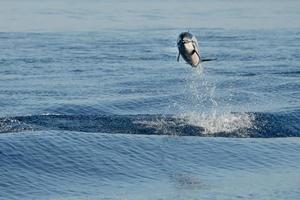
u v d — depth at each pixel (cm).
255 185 8238
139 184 8331
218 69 18350
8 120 11219
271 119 11425
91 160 9119
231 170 8944
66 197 7812
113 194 7931
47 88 15238
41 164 8938
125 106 13338
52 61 19700
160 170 8894
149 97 14212
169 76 17188
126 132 10400
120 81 16325
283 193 7925
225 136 10356
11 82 15988
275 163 9238
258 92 14938
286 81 16288
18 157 9106
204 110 12838
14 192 8012
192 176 8650
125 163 9081
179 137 10181
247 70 18100
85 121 11144
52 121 11175
